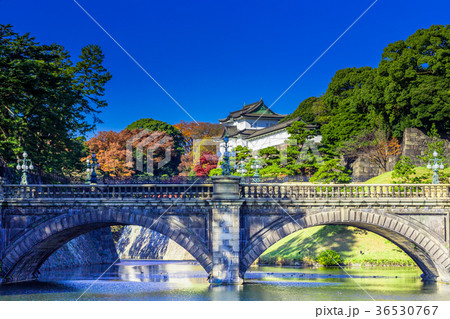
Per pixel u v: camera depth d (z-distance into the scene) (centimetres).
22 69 5444
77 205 5069
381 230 5500
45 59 6050
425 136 10225
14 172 6400
